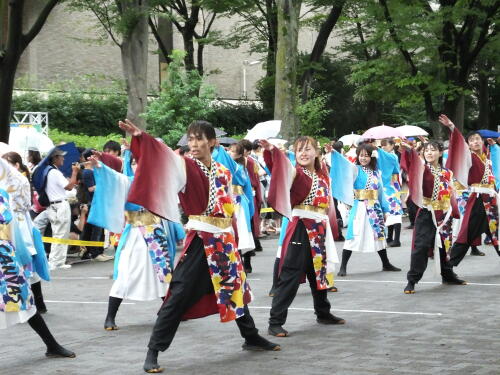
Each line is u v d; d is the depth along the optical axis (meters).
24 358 6.20
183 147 11.09
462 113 24.44
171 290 5.72
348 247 10.59
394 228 14.16
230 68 36.16
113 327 7.28
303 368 5.61
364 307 8.12
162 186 5.56
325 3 24.98
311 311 7.99
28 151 12.89
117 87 29.08
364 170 10.66
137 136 5.52
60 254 12.23
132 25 21.02
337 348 6.25
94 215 7.30
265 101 31.12
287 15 19.78
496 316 7.48
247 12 28.50
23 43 14.16
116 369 5.75
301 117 21.12
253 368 5.66
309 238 6.88
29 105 25.42
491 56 25.00
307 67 24.77
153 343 5.65
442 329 6.92
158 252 7.29
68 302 9.02
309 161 6.86
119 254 7.37
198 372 5.59
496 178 10.47
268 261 12.52
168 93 19.89
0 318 5.65
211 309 5.89
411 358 5.86
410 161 9.02
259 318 7.66
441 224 9.15
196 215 5.78
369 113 32.31
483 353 5.99
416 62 24.20
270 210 15.82
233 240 5.88
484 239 13.91
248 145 11.36
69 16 30.00
